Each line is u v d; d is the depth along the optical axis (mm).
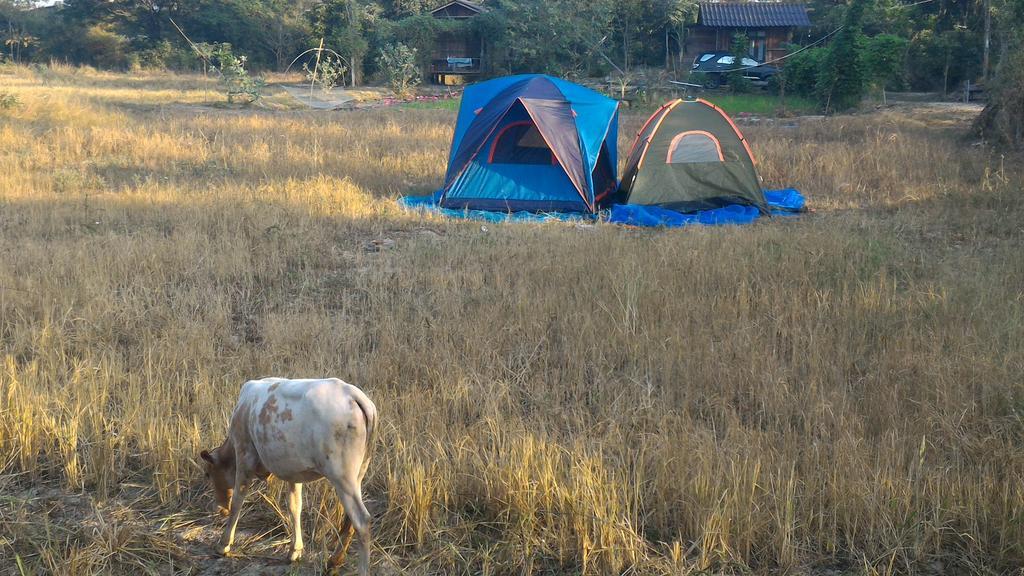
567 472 5383
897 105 32438
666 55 48312
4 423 5953
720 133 14977
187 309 8820
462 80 52719
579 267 10219
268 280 10180
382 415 6254
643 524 5031
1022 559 4637
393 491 5223
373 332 8250
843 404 6375
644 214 14227
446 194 15031
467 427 6262
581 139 14727
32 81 41625
